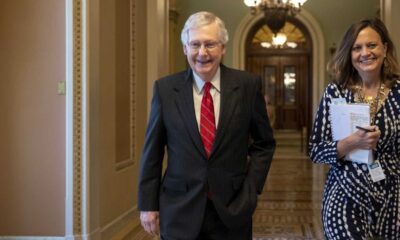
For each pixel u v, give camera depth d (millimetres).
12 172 4625
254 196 2236
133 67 5949
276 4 10742
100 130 4789
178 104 2242
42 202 4598
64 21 4527
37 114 4578
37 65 4570
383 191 2168
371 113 2203
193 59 2188
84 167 4496
